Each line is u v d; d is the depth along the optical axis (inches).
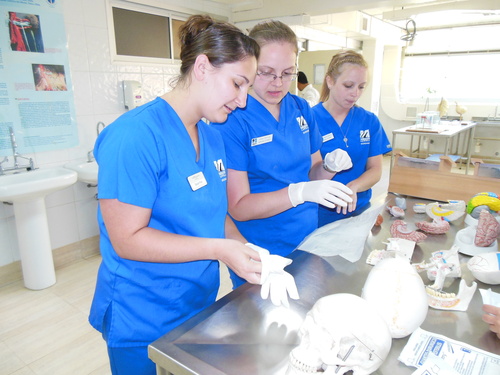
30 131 95.1
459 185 57.5
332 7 128.3
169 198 32.1
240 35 29.6
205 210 34.5
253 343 25.2
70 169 100.7
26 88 92.7
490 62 241.0
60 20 97.0
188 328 26.5
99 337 75.2
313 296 31.1
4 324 79.8
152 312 34.9
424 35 257.4
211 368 22.6
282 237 49.3
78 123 105.3
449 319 27.9
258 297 30.7
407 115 261.1
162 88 129.2
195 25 29.9
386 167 231.6
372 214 42.3
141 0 115.8
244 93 31.4
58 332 77.0
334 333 20.5
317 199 38.9
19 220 89.0
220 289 90.7
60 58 98.3
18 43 89.7
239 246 30.3
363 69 59.2
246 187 44.9
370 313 21.7
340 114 65.3
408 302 24.5
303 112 53.3
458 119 244.4
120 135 28.9
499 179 54.1
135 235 29.1
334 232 40.3
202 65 29.5
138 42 119.0
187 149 32.9
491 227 38.2
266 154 46.0
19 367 67.2
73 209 109.0
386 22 236.2
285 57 41.2
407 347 24.3
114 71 112.7
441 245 41.6
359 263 36.9
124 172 28.3
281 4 137.4
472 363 22.9
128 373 36.3
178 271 34.8
